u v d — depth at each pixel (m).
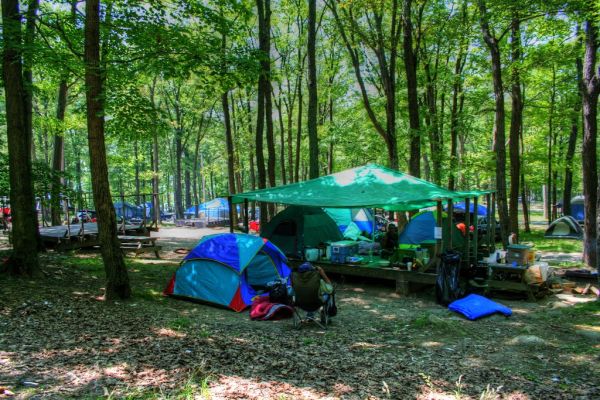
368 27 17.92
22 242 8.47
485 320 7.53
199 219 29.81
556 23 12.70
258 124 15.75
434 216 12.43
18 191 8.44
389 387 4.37
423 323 7.27
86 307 6.98
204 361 4.82
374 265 10.49
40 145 32.78
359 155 25.23
